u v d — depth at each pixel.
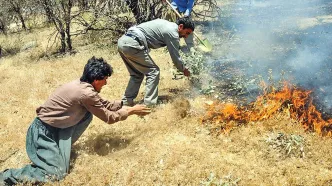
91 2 8.34
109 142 3.97
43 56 8.19
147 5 8.07
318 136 3.63
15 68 7.19
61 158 3.43
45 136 3.46
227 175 3.23
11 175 3.29
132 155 3.70
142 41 4.35
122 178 3.36
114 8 8.23
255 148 3.62
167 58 6.65
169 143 3.84
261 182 3.12
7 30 11.38
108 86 5.58
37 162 3.40
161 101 4.82
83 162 3.61
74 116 3.53
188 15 7.08
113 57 7.10
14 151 4.02
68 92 3.48
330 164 3.30
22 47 9.30
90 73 3.51
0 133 4.44
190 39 6.37
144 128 4.18
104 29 8.18
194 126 4.11
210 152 3.63
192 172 3.29
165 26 4.38
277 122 3.92
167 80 5.50
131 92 4.71
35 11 8.55
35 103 5.22
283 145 3.54
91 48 8.00
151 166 3.48
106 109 3.55
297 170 3.25
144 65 4.49
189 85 5.29
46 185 3.31
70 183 3.34
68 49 8.36
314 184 3.06
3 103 5.32
